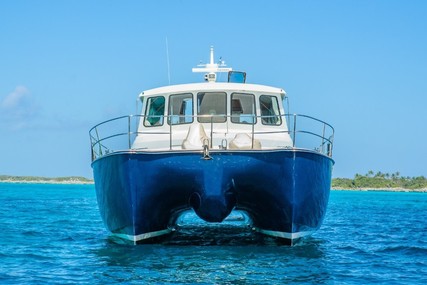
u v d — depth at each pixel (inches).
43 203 1480.1
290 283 372.8
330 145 527.5
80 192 2760.8
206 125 511.8
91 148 544.7
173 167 437.7
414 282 388.8
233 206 473.4
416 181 6210.6
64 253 493.0
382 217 1097.4
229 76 560.4
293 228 472.4
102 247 529.3
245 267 415.2
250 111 517.3
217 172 438.3
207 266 416.5
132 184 443.5
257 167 437.4
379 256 501.4
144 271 401.1
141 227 474.6
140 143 514.9
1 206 1288.1
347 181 6299.2
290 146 497.0
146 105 533.3
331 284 375.6
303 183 446.9
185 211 524.7
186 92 518.0
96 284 365.4
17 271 410.3
